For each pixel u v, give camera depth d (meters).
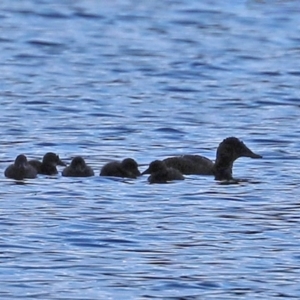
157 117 27.17
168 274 15.48
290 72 34.59
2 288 14.91
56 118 26.89
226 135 25.14
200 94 30.70
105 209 18.33
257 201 19.02
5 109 27.94
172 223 17.64
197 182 20.30
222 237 17.03
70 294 14.75
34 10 46.50
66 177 20.48
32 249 16.33
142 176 20.56
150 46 39.12
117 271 15.56
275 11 47.25
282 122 26.83
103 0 49.41
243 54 37.75
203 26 43.72
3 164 21.72
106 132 25.20
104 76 33.41
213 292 14.88
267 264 15.91
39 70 34.25
